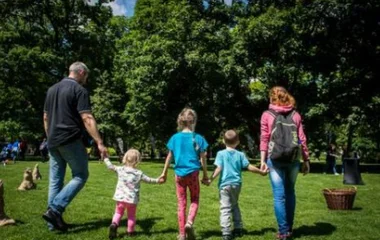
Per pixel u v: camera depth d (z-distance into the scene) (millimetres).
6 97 38281
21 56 36250
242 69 24578
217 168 6141
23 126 39594
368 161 50562
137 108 26344
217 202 9508
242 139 41719
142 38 29703
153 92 25656
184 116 6215
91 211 8094
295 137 6020
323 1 23406
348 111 25141
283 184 6121
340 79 25859
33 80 38781
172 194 10938
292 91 25906
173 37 25656
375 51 25562
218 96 26422
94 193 10883
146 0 34312
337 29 24828
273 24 23719
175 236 6207
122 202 6164
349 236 6355
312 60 25188
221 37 26156
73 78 6625
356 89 25422
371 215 8180
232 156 6227
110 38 44219
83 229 6531
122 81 38938
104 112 39375
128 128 41375
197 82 26312
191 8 27547
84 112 6332
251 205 9281
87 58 41000
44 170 19516
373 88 25297
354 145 49625
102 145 6352
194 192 6055
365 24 24828
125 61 29562
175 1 30016
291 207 6340
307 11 24125
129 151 6418
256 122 31266
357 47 25844
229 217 6094
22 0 39250
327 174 21672
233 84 25688
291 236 6246
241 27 24953
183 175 5941
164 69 24844
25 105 40844
